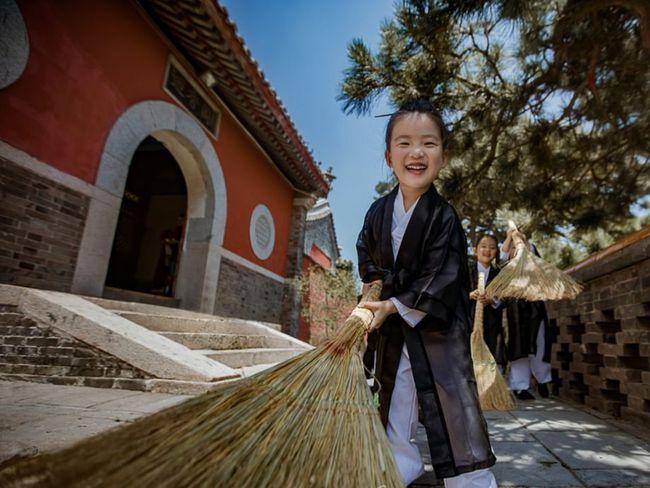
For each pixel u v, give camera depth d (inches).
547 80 220.1
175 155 303.4
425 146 63.2
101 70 215.9
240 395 39.7
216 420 36.7
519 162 271.9
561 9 182.7
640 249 118.9
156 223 469.1
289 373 42.4
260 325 263.4
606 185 303.6
